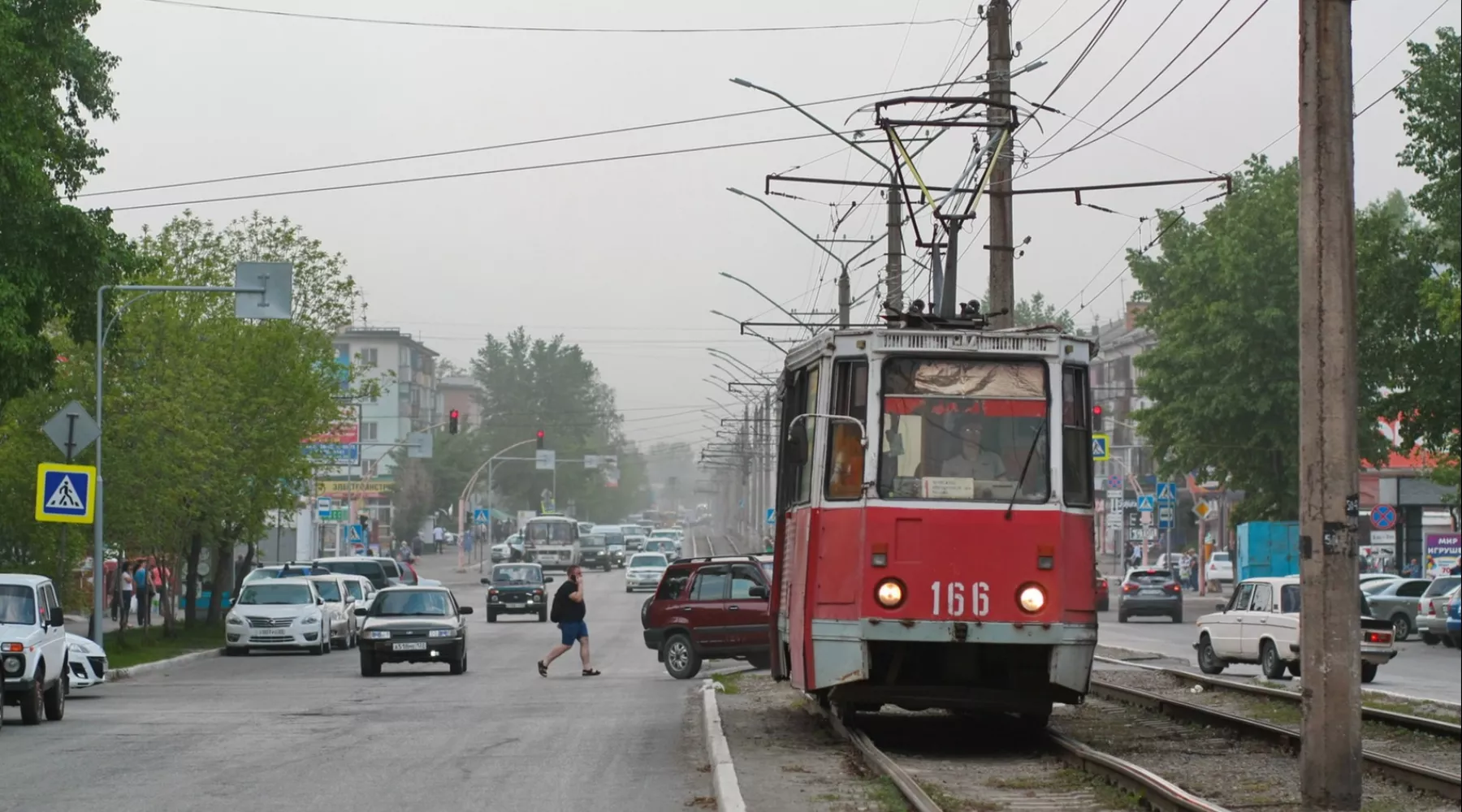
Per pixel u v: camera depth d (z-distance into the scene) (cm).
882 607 1560
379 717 2177
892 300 3391
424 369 15575
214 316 4584
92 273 2984
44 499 3014
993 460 1594
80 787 1418
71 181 3166
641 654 3994
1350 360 1227
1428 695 2616
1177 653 3819
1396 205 7256
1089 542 1606
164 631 4447
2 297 2744
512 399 17100
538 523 10375
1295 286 5541
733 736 1830
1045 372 1614
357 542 7194
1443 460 4659
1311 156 1230
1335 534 1224
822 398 1641
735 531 12825
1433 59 4134
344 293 5312
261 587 4216
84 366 3975
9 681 2002
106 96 3142
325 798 1343
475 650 4209
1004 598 1562
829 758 1603
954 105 2264
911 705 1611
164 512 4034
